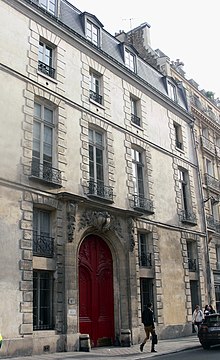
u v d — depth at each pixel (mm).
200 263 23625
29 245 13789
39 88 15828
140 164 20922
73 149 16672
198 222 24562
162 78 25297
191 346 15953
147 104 22516
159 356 13383
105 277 17484
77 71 18047
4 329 12414
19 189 14008
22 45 15602
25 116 14914
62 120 16516
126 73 21125
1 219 13148
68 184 15984
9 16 15367
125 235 18188
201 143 28422
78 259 16188
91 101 18297
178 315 20406
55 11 17797
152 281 19500
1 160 13633
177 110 25281
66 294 14570
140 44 29562
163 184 22078
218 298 25328
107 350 14789
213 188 28141
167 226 21422
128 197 19047
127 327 16969
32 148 15023
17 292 13023
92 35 19828
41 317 14016
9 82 14656
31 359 11922
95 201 16719
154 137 22359
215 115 33031
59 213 15258
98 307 16703
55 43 17234
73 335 14383
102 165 18391
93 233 17078
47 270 14406
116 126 19547
